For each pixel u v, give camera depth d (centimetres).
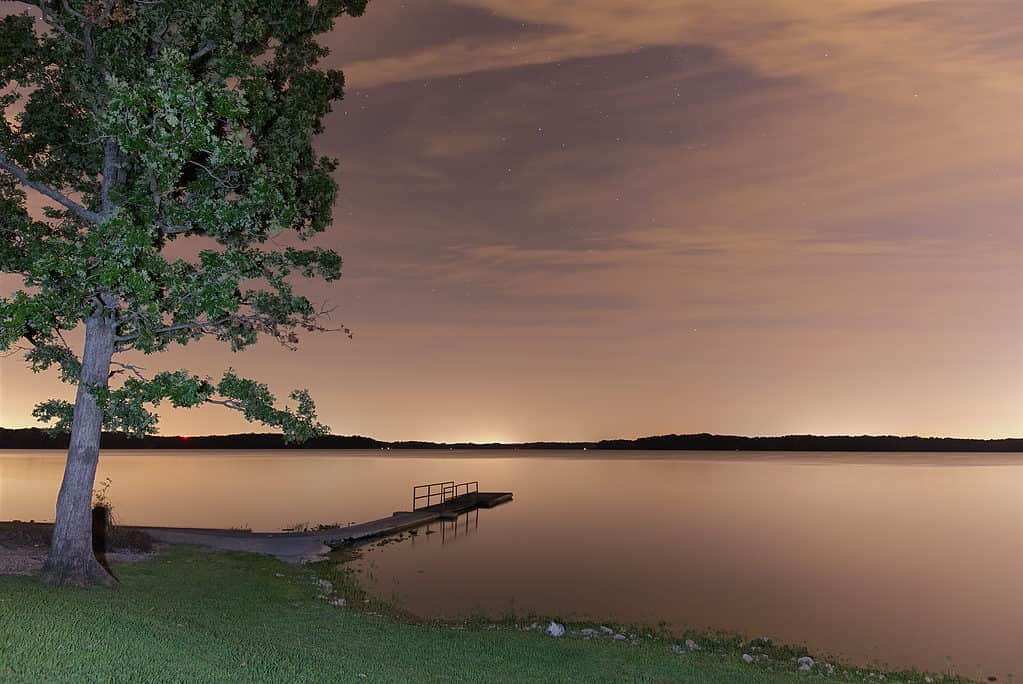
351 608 1698
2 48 1466
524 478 10350
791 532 4125
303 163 1675
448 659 1203
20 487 5950
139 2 1363
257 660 1031
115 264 1191
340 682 985
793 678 1254
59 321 1290
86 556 1445
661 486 8494
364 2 1645
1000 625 1995
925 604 2277
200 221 1369
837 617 2041
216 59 1397
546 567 2675
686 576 2606
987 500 6981
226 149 1253
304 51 1653
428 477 9644
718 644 1582
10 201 1488
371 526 3334
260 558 2220
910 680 1414
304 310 1614
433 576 2369
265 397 1494
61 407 1541
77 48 1452
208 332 1552
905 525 4688
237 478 8525
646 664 1241
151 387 1323
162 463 14225
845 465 19162
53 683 793
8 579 1379
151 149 1223
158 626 1122
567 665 1206
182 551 2166
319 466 13838
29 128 1572
